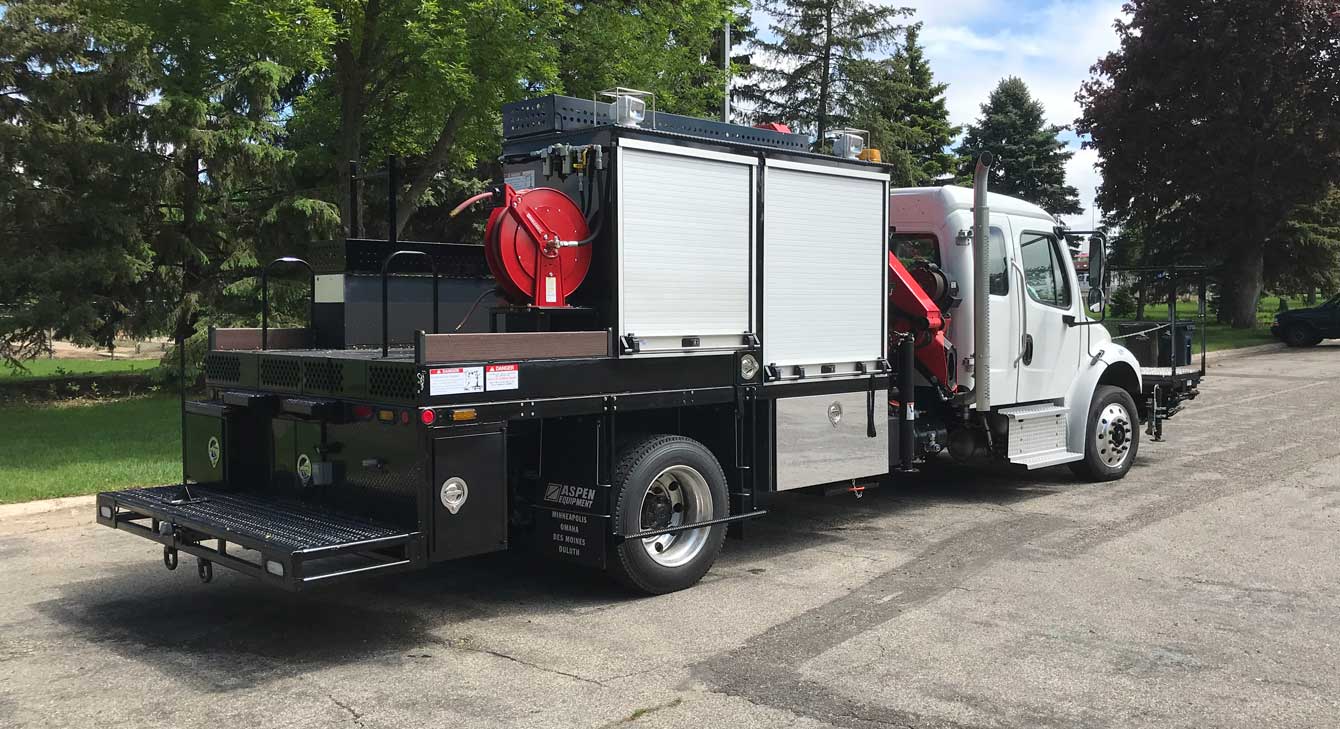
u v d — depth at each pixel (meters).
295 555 4.34
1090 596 5.55
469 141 15.90
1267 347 26.22
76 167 16.09
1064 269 8.92
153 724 3.90
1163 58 29.81
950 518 7.70
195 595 5.76
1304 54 27.97
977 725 3.81
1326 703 4.02
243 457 5.90
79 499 8.09
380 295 6.89
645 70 16.42
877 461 6.93
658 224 5.62
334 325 6.85
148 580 6.08
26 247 16.08
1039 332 8.59
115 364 24.33
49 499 8.08
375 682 4.34
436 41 12.95
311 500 5.47
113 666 4.57
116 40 16.16
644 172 5.56
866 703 4.03
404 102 15.84
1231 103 28.89
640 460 5.50
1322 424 12.63
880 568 6.21
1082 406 8.84
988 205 7.97
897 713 3.93
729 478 6.10
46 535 7.23
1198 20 29.25
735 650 4.71
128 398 16.52
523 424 5.34
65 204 15.99
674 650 4.72
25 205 15.59
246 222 17.72
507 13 12.94
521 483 5.71
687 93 18.36
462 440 4.82
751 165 6.07
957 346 8.03
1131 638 4.83
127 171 15.98
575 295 5.72
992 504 8.23
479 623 5.19
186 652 4.77
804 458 6.43
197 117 16.09
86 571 6.29
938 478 9.48
